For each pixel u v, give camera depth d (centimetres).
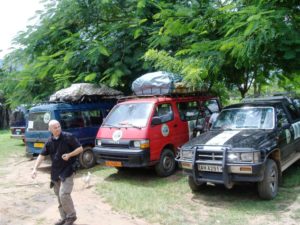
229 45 845
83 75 1236
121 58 1227
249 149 640
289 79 1136
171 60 1023
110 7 1267
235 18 866
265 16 782
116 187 817
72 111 1076
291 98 947
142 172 970
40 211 679
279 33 789
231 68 1154
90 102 1168
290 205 643
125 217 625
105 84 1246
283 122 798
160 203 685
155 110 911
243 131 746
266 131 732
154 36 1119
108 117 970
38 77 1297
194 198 715
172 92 981
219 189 766
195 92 1088
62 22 1309
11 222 619
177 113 974
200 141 725
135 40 1245
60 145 570
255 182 683
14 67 1447
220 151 660
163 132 909
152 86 982
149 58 1043
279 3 848
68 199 568
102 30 1331
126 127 894
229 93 1440
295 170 881
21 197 779
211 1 1066
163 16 1082
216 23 1015
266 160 664
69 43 1310
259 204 656
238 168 641
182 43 1159
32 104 1405
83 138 1068
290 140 798
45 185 889
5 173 1049
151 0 1179
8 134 2292
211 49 940
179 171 953
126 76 1269
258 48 830
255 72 1170
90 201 729
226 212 624
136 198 722
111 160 900
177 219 597
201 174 691
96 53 1170
